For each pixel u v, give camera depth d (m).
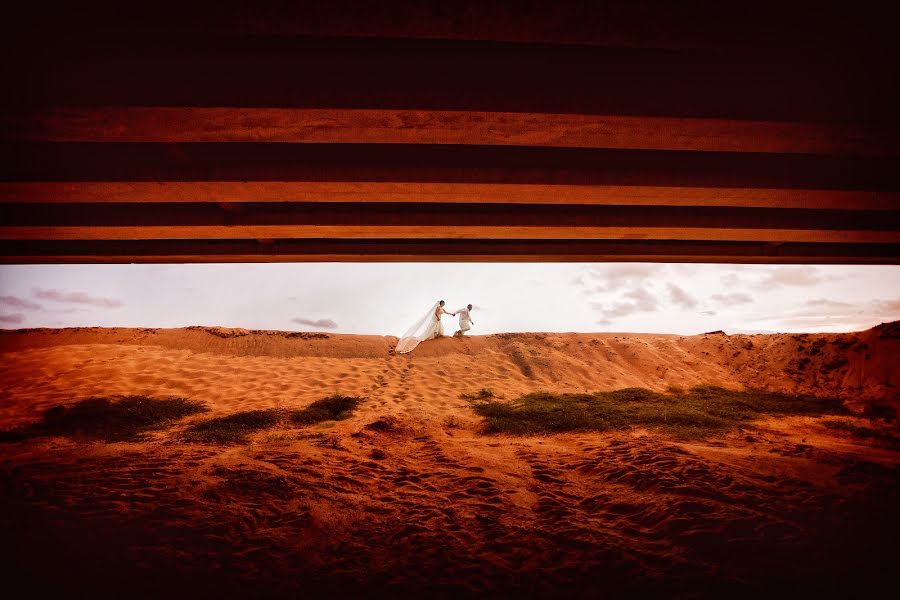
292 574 3.00
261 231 6.90
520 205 6.92
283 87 3.89
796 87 4.17
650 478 4.71
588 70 4.07
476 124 4.21
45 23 3.21
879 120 4.29
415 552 3.33
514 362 14.30
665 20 3.30
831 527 3.48
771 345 14.57
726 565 2.99
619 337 16.45
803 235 7.51
